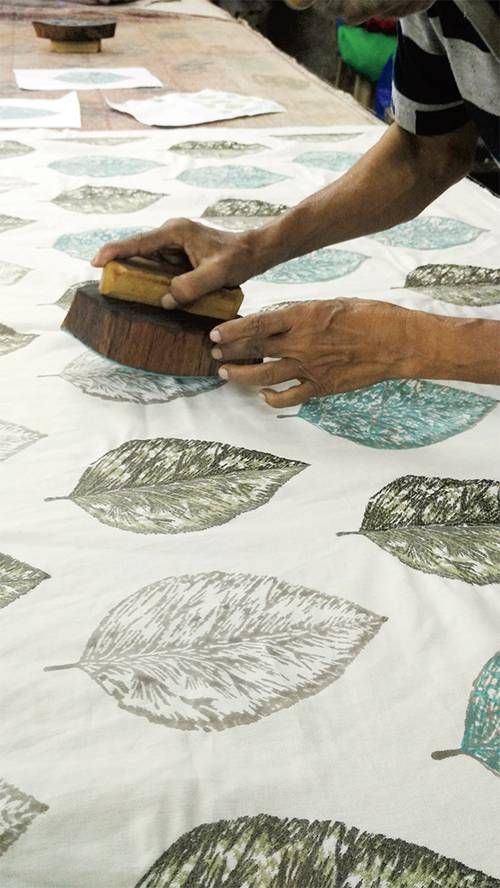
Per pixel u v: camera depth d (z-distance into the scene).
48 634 0.58
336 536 0.69
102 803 0.47
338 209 1.02
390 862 0.45
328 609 0.61
